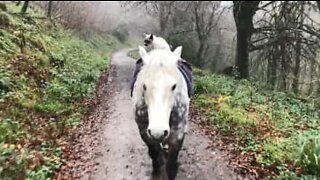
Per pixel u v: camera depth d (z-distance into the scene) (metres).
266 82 18.75
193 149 8.92
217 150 8.88
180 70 5.85
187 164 8.05
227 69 23.84
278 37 19.20
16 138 8.22
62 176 7.08
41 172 6.77
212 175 7.56
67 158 7.90
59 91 12.41
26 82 11.79
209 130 10.38
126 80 18.17
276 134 9.95
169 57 5.39
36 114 10.19
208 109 12.57
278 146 8.65
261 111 12.39
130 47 54.09
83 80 15.57
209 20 31.47
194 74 19.81
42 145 8.19
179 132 5.59
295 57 18.92
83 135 9.41
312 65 17.11
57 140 8.65
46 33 20.31
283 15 19.52
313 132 9.05
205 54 33.50
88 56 22.95
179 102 5.39
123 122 10.83
